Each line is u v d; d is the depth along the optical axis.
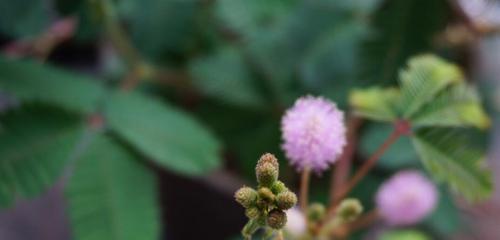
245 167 0.52
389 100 0.35
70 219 0.37
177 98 0.60
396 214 0.35
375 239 0.50
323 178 0.50
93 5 0.43
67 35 0.55
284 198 0.26
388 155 0.48
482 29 0.48
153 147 0.40
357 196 0.48
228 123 0.53
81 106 0.40
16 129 0.38
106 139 0.39
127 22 0.53
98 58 0.76
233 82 0.52
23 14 0.47
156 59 0.53
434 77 0.35
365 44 0.42
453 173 0.33
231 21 0.53
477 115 0.34
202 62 0.52
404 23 0.42
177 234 0.60
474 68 0.60
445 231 0.48
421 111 0.34
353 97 0.36
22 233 0.67
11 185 0.36
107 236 0.36
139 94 0.42
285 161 0.49
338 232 0.36
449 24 0.52
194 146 0.41
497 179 0.67
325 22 0.52
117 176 0.38
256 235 0.45
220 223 0.57
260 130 0.52
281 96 0.51
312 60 0.51
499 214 0.64
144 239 0.37
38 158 0.37
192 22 0.54
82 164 0.38
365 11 0.51
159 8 0.53
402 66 0.42
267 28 0.53
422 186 0.35
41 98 0.39
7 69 0.39
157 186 0.39
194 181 0.56
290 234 0.33
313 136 0.30
